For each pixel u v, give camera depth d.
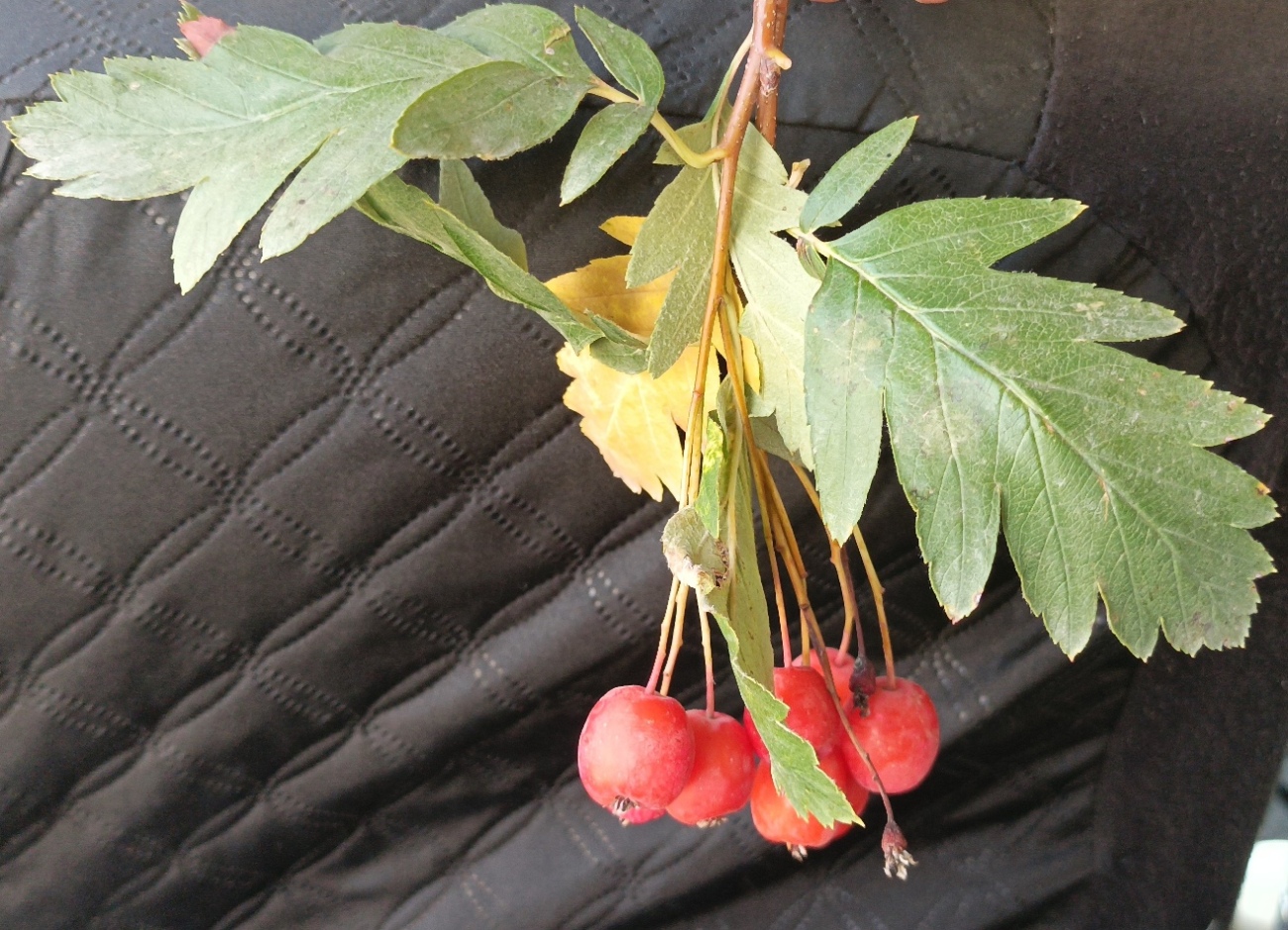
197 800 0.24
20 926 0.24
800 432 0.17
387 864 0.25
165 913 0.25
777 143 0.20
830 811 0.15
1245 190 0.20
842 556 0.18
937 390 0.16
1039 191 0.20
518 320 0.21
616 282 0.19
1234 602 0.16
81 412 0.20
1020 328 0.16
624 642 0.23
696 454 0.16
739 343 0.17
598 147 0.16
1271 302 0.21
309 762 0.24
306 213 0.16
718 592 0.16
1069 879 0.26
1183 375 0.16
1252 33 0.20
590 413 0.19
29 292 0.20
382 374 0.21
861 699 0.19
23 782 0.23
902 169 0.20
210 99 0.16
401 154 0.15
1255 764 0.24
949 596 0.16
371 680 0.23
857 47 0.20
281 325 0.20
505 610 0.23
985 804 0.26
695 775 0.18
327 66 0.16
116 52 0.19
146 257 0.20
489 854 0.25
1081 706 0.24
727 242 0.17
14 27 0.19
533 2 0.19
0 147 0.19
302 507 0.22
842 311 0.16
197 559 0.22
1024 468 0.16
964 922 0.26
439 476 0.22
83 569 0.21
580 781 0.25
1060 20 0.20
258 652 0.23
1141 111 0.20
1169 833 0.25
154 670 0.22
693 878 0.25
